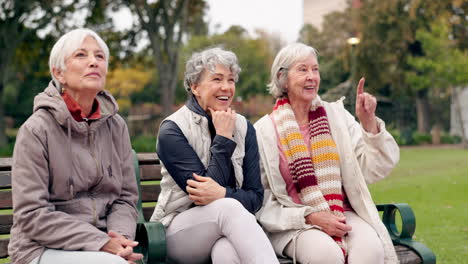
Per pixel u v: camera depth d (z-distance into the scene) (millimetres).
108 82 35250
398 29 26734
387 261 2949
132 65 23422
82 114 2650
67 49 2623
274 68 3377
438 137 25984
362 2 27484
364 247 2910
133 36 21234
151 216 3307
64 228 2418
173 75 21062
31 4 19484
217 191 2787
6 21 19422
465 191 8430
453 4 24891
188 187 2793
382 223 3082
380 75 27562
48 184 2547
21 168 2457
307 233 2951
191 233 2771
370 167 3168
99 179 2664
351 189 3213
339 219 3014
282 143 3262
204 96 2975
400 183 9508
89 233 2418
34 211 2414
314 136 3279
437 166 12703
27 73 30031
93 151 2656
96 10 20219
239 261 2621
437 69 21969
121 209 2727
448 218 6496
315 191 3125
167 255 2869
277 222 3051
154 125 30609
